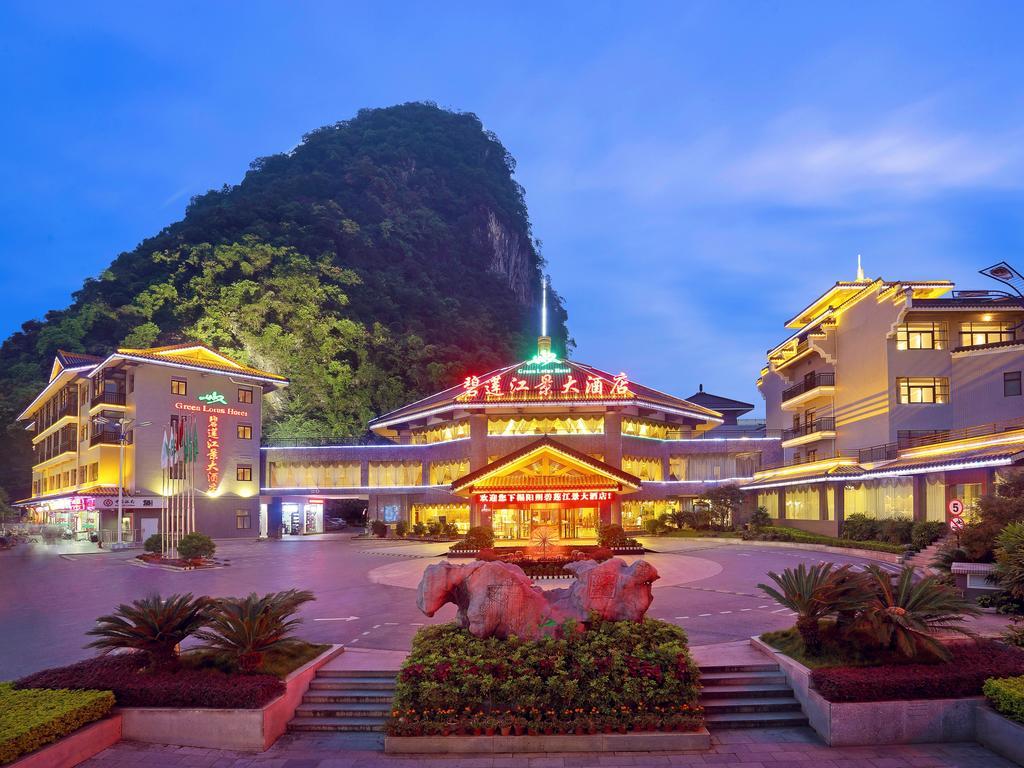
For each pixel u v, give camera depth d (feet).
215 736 45.75
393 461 220.43
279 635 52.85
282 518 225.56
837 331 167.22
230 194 443.32
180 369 211.82
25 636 72.18
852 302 159.74
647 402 192.13
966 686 46.01
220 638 51.62
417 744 44.93
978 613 50.14
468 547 137.69
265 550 171.01
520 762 43.42
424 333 353.72
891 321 143.74
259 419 227.81
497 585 52.90
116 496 196.44
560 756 44.21
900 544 116.37
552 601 57.72
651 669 46.91
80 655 63.93
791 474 173.27
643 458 201.05
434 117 570.87
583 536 161.79
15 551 180.86
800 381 191.93
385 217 432.25
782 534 153.17
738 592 89.04
